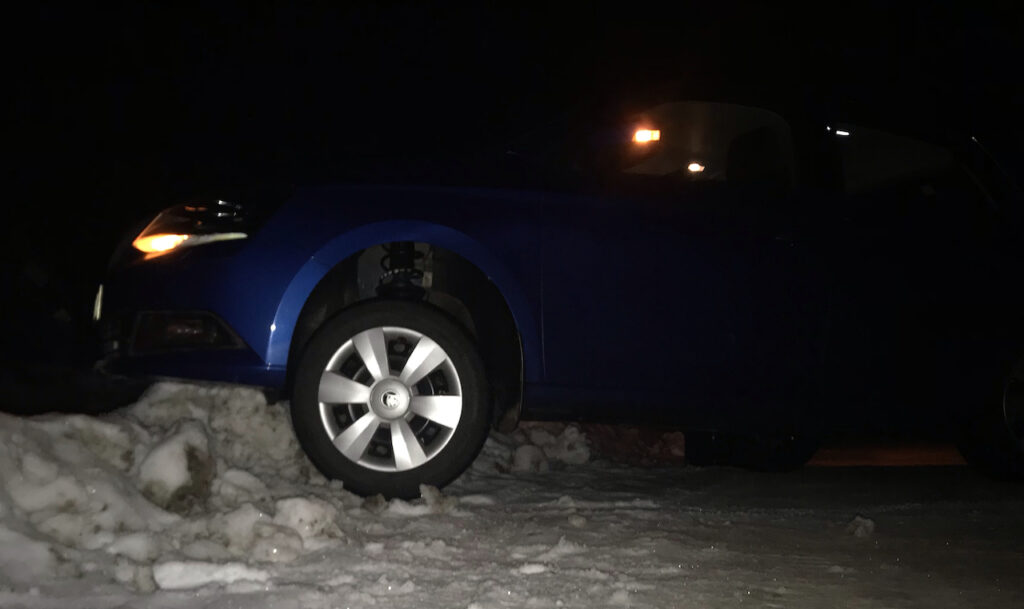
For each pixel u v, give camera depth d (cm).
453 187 490
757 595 378
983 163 599
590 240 500
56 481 381
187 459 421
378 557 400
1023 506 550
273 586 359
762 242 525
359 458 475
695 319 512
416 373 479
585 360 499
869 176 574
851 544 460
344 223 473
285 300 465
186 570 361
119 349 470
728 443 685
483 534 445
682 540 454
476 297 519
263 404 504
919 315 555
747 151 546
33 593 332
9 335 856
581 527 467
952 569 423
